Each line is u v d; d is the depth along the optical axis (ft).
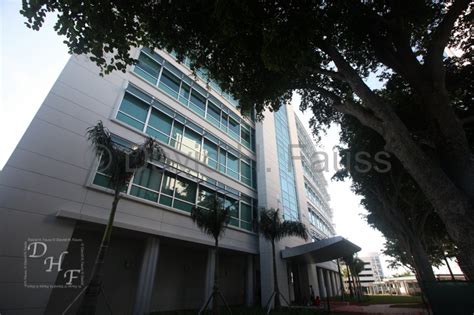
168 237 40.06
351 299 84.99
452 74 31.94
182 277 48.24
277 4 21.63
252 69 29.01
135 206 37.65
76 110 34.50
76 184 31.73
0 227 25.27
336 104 27.32
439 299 18.28
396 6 25.18
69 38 23.09
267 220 49.03
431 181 17.69
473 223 15.48
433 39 21.61
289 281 63.00
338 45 30.96
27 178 28.17
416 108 33.53
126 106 41.60
